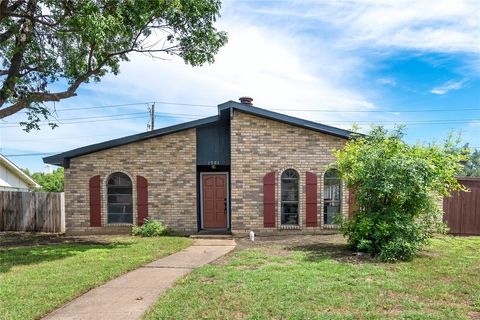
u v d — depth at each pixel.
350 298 4.94
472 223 11.91
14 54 10.23
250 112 12.13
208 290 5.37
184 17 10.08
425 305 4.68
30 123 10.95
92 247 9.66
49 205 14.03
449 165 8.06
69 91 10.73
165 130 12.52
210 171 13.33
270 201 12.23
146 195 12.60
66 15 9.12
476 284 5.60
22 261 7.76
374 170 8.00
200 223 13.21
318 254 8.16
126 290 5.63
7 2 9.22
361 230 8.01
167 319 4.29
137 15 8.91
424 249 8.64
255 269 6.78
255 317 4.28
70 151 12.49
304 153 12.34
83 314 4.57
